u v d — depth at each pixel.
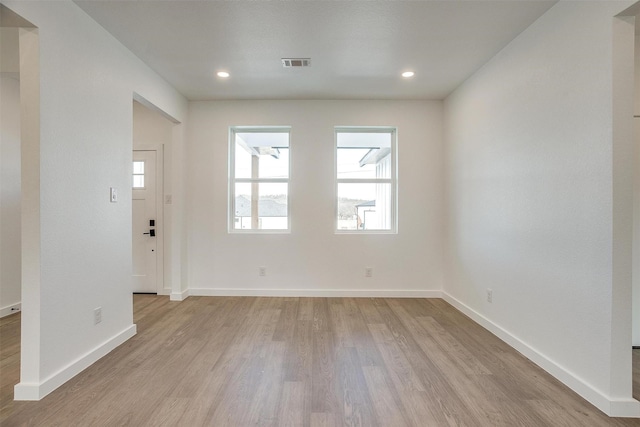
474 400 1.91
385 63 3.09
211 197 4.17
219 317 3.36
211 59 3.01
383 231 4.27
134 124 4.26
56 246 2.04
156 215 4.27
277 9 2.27
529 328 2.46
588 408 1.83
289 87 3.71
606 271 1.81
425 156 4.16
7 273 3.39
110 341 2.54
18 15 1.79
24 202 1.92
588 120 1.92
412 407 1.84
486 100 3.07
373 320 3.29
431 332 2.97
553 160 2.21
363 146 4.32
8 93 3.41
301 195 4.16
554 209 2.20
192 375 2.18
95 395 1.94
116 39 2.65
